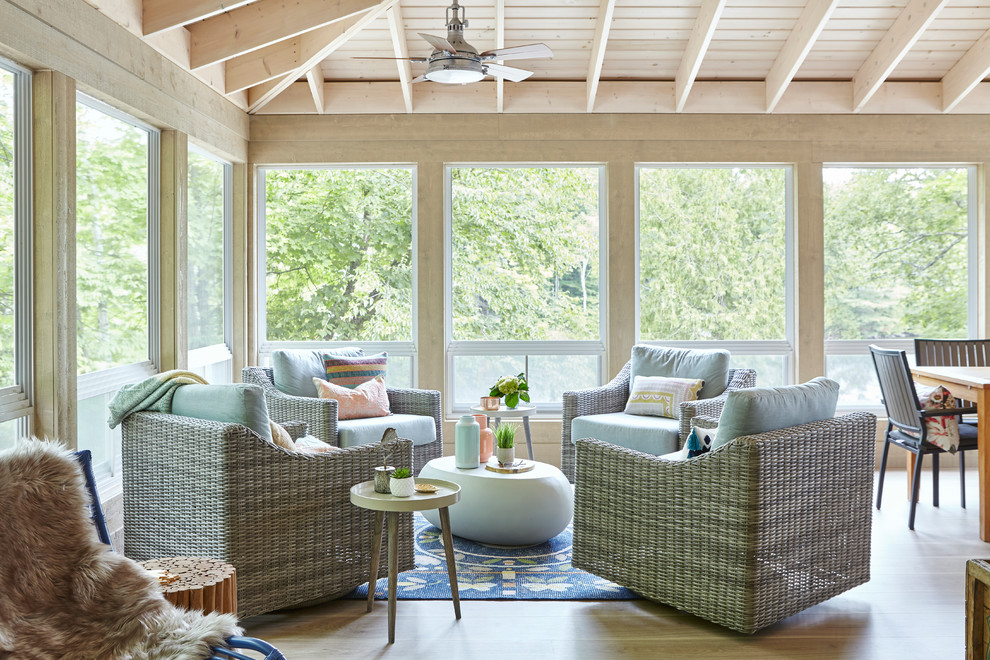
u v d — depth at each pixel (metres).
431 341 5.96
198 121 4.89
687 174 6.09
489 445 4.29
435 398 5.24
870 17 5.29
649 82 5.92
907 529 4.35
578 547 3.46
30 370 3.31
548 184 6.09
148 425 3.17
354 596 3.35
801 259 5.96
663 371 5.31
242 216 5.84
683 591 3.07
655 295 6.10
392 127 5.92
